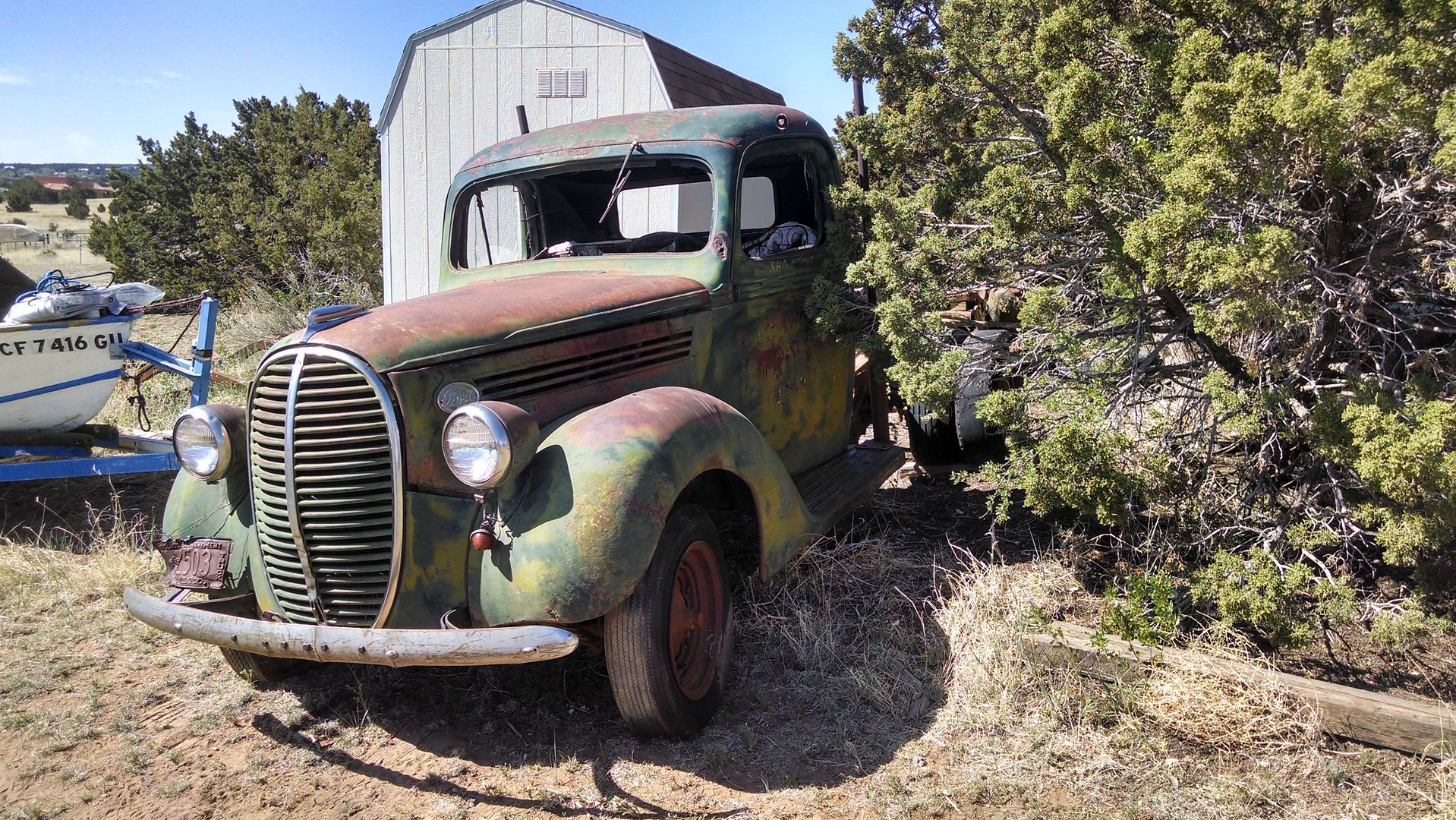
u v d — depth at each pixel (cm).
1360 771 280
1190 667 307
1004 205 377
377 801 282
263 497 292
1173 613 336
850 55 465
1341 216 341
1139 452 378
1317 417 318
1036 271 409
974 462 545
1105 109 357
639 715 296
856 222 439
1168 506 393
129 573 449
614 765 296
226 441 304
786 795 278
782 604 387
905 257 394
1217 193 304
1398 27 288
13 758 306
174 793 286
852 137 460
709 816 270
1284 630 312
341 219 1274
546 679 351
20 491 593
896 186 468
